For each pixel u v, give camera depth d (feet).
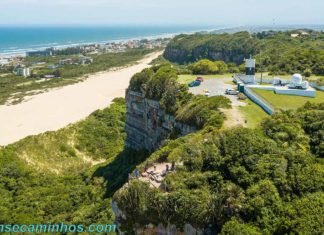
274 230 106.42
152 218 122.62
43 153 292.20
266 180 116.98
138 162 246.06
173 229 119.03
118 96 516.32
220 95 219.20
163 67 288.10
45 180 241.55
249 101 215.31
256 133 139.95
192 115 193.06
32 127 382.83
